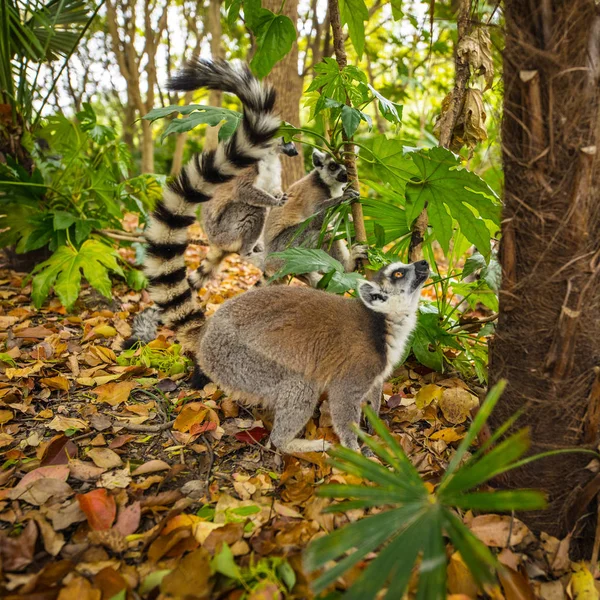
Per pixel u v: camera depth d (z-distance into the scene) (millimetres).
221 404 926
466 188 891
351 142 1044
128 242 1728
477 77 1025
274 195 1660
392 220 1146
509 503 427
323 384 830
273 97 936
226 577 543
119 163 1760
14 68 1507
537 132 554
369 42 3285
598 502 616
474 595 559
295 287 894
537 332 596
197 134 4746
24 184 1424
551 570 604
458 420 900
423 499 476
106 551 587
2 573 543
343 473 743
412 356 1143
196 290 1655
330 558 430
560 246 566
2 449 780
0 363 1022
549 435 610
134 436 832
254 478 733
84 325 1290
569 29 524
